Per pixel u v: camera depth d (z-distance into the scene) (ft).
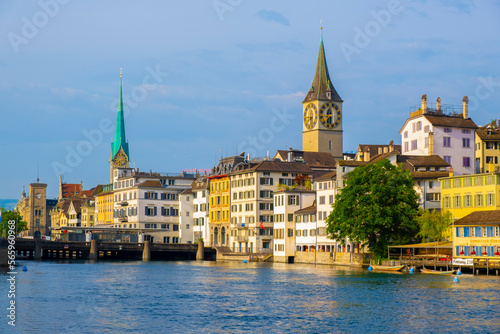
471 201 446.19
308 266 505.25
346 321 242.99
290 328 231.50
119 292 316.81
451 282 354.13
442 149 542.16
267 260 590.96
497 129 590.55
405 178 445.37
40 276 392.27
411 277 385.29
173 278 387.75
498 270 393.91
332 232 458.91
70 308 266.36
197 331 226.58
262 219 618.44
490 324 237.66
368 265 485.56
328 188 538.47
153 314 255.50
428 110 553.64
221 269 469.16
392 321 242.78
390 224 436.76
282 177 630.33
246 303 282.15
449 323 239.09
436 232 429.38
